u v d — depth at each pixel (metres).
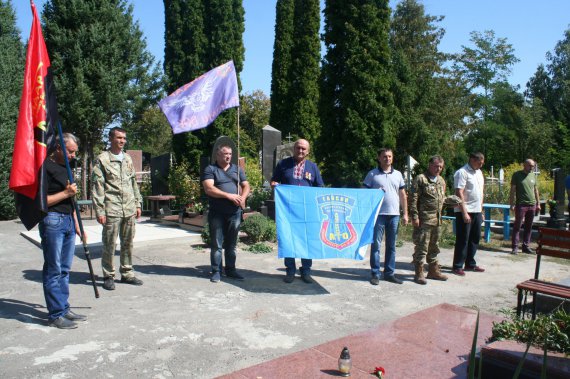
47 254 4.60
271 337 4.50
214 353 4.09
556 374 2.98
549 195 21.44
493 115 49.06
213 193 6.30
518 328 3.66
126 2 17.44
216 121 18.39
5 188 14.38
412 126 17.56
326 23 13.64
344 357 3.54
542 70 49.66
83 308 5.21
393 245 6.72
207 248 8.97
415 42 34.41
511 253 9.40
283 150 13.37
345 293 6.10
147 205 17.02
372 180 6.78
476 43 49.84
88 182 17.20
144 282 6.38
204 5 18.80
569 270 7.78
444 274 7.34
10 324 4.68
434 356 3.90
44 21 15.77
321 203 6.41
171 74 18.94
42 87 4.53
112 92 16.20
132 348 4.15
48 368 3.71
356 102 13.04
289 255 6.17
